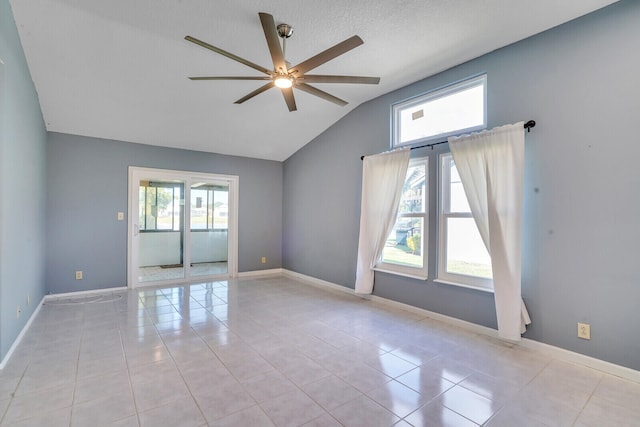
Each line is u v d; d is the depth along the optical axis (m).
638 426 1.82
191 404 1.98
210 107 4.25
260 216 6.32
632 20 2.35
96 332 3.15
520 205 2.82
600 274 2.49
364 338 3.07
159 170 5.20
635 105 2.34
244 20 2.67
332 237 5.20
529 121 2.84
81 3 2.47
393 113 4.21
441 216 3.63
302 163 5.93
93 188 4.63
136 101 3.94
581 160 2.59
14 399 2.01
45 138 4.16
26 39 2.82
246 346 2.86
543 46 2.81
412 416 1.89
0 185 2.36
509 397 2.10
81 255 4.54
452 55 3.25
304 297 4.57
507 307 2.86
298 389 2.17
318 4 2.49
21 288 2.96
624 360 2.37
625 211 2.38
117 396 2.05
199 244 5.71
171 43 2.97
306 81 2.81
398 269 4.10
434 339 3.06
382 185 4.19
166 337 3.04
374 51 3.17
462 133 3.44
